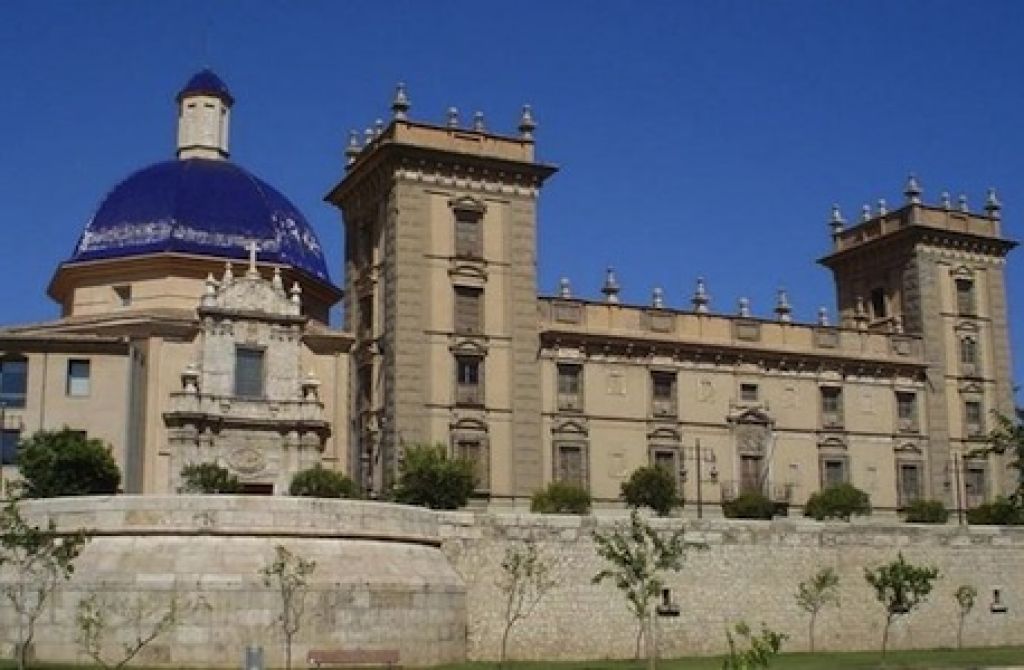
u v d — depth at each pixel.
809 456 75.75
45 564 37.03
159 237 67.44
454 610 42.34
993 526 56.69
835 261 89.94
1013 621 55.75
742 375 74.62
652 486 65.19
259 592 38.12
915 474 79.44
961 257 84.75
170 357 63.53
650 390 71.75
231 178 71.81
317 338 66.62
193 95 75.44
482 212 69.19
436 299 67.19
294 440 63.09
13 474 60.03
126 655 37.22
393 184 67.88
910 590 48.38
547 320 70.00
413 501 54.91
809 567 51.09
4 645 38.75
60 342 61.59
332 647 38.62
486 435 66.81
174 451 60.75
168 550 38.91
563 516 46.34
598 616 46.00
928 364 81.25
